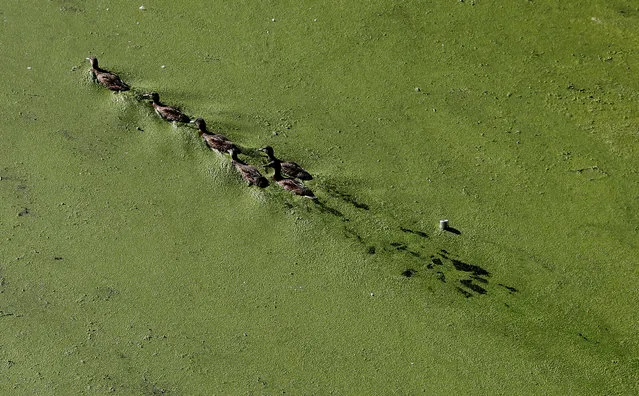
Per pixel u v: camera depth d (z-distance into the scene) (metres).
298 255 10.65
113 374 9.57
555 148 11.94
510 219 11.11
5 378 9.51
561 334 9.99
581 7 13.84
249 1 13.84
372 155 11.80
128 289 10.30
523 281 10.48
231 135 11.98
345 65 12.97
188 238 10.80
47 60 12.79
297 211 11.07
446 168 11.66
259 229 10.91
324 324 10.00
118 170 11.47
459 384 9.55
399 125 12.18
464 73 12.91
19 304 10.13
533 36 13.43
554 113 12.39
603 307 10.25
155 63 12.89
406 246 10.77
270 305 10.16
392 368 9.66
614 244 10.86
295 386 9.50
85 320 10.02
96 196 11.20
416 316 10.09
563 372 9.67
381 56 13.10
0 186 11.23
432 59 13.08
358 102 12.47
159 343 9.84
